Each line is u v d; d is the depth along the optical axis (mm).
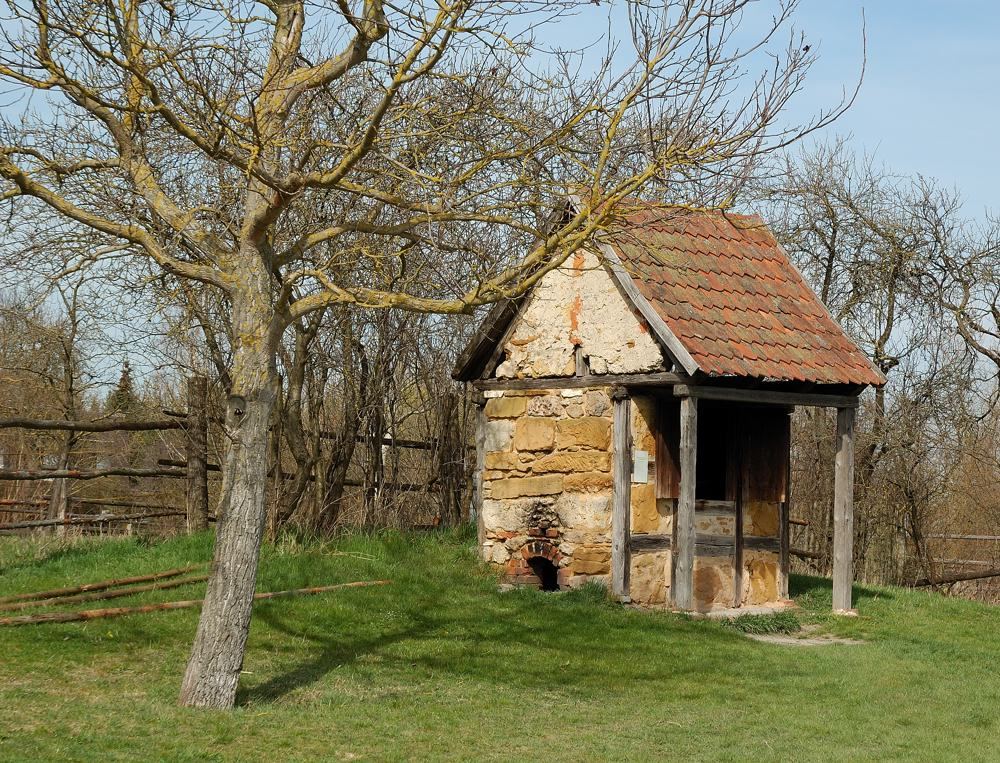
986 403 28625
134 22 9406
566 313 15883
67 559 14078
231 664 9117
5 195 9602
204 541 14680
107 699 8961
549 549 15836
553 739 8867
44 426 14086
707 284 15727
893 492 26234
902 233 26750
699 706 10297
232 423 9281
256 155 8852
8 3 8586
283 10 9930
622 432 15102
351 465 20438
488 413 16766
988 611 17016
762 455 16422
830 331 16375
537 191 10352
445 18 8711
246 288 9398
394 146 10711
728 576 16016
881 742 9375
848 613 15859
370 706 9484
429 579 15266
